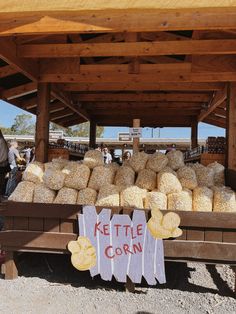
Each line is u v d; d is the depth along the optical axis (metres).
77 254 3.10
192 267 3.82
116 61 5.98
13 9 2.54
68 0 2.49
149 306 2.83
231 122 5.17
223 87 5.72
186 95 7.06
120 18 2.98
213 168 4.17
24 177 3.54
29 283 3.26
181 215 3.00
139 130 5.77
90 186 3.34
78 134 47.31
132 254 3.04
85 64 5.62
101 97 7.21
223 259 2.94
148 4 2.45
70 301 2.90
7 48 4.24
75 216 3.13
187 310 2.77
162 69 5.13
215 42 4.28
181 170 3.38
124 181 3.37
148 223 3.02
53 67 5.32
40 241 3.19
